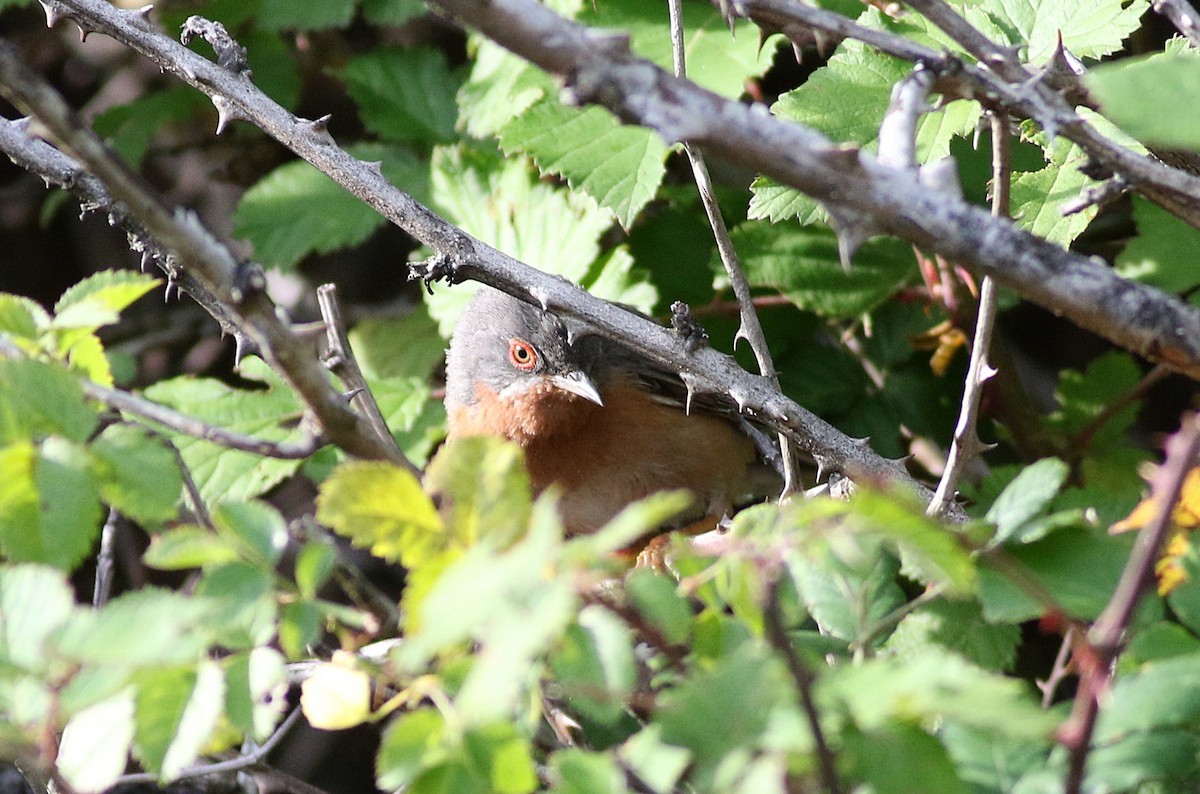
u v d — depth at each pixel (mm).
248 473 11734
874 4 9164
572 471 12266
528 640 3996
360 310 14781
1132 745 5055
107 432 5594
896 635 6852
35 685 4910
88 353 6289
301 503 14742
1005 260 5340
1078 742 4422
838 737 4418
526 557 4148
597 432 12055
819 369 12570
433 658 5645
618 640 4699
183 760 4973
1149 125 4059
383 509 4957
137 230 8180
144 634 4492
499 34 5305
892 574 6402
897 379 12438
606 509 12508
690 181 12945
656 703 5039
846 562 5480
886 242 11906
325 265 16453
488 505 4895
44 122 4996
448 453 4941
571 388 11766
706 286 12375
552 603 4043
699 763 4363
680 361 8734
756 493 13008
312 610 5008
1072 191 8539
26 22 16641
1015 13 9023
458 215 12641
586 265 11945
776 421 8656
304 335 12625
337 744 14172
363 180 8680
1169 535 5527
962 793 4320
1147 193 6723
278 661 5133
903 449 12352
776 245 11969
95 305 6051
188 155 16719
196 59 8812
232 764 7652
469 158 12773
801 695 4207
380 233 16359
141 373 16484
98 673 4754
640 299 12039
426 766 4754
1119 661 5238
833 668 4797
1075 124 6277
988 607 5309
